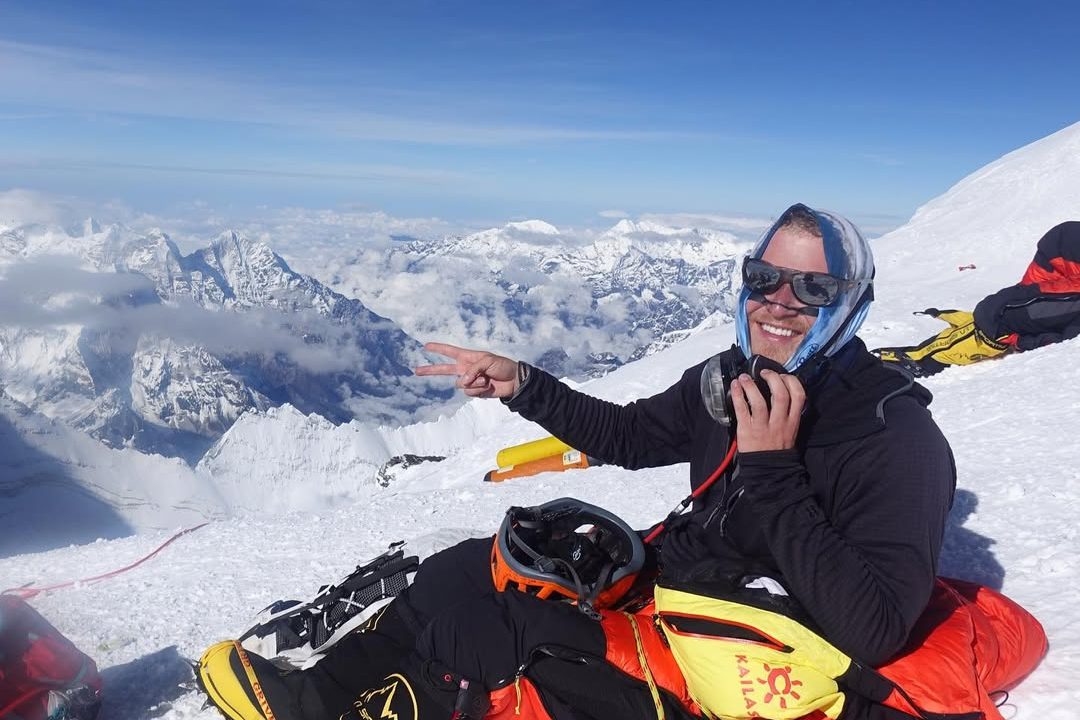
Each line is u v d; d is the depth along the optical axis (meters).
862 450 2.34
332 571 5.79
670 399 3.18
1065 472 4.92
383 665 2.60
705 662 2.29
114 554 6.99
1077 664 2.70
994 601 2.79
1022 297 8.71
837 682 2.24
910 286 17.38
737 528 2.60
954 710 2.28
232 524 7.60
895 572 2.21
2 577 6.50
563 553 2.74
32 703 2.93
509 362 3.20
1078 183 20.20
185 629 4.74
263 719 2.50
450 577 2.83
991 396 7.56
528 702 2.35
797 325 2.46
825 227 2.43
